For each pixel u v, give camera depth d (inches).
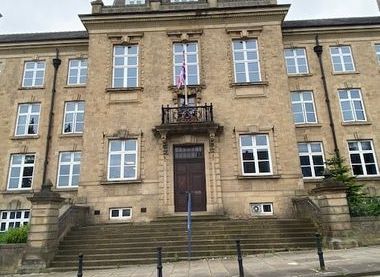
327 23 889.5
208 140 713.6
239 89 754.2
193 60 792.9
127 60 794.2
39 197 498.6
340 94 850.1
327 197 514.6
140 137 724.0
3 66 901.2
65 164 826.8
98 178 698.8
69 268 465.4
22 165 831.7
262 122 730.8
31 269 463.2
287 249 505.4
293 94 854.5
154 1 831.1
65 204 638.5
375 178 770.8
